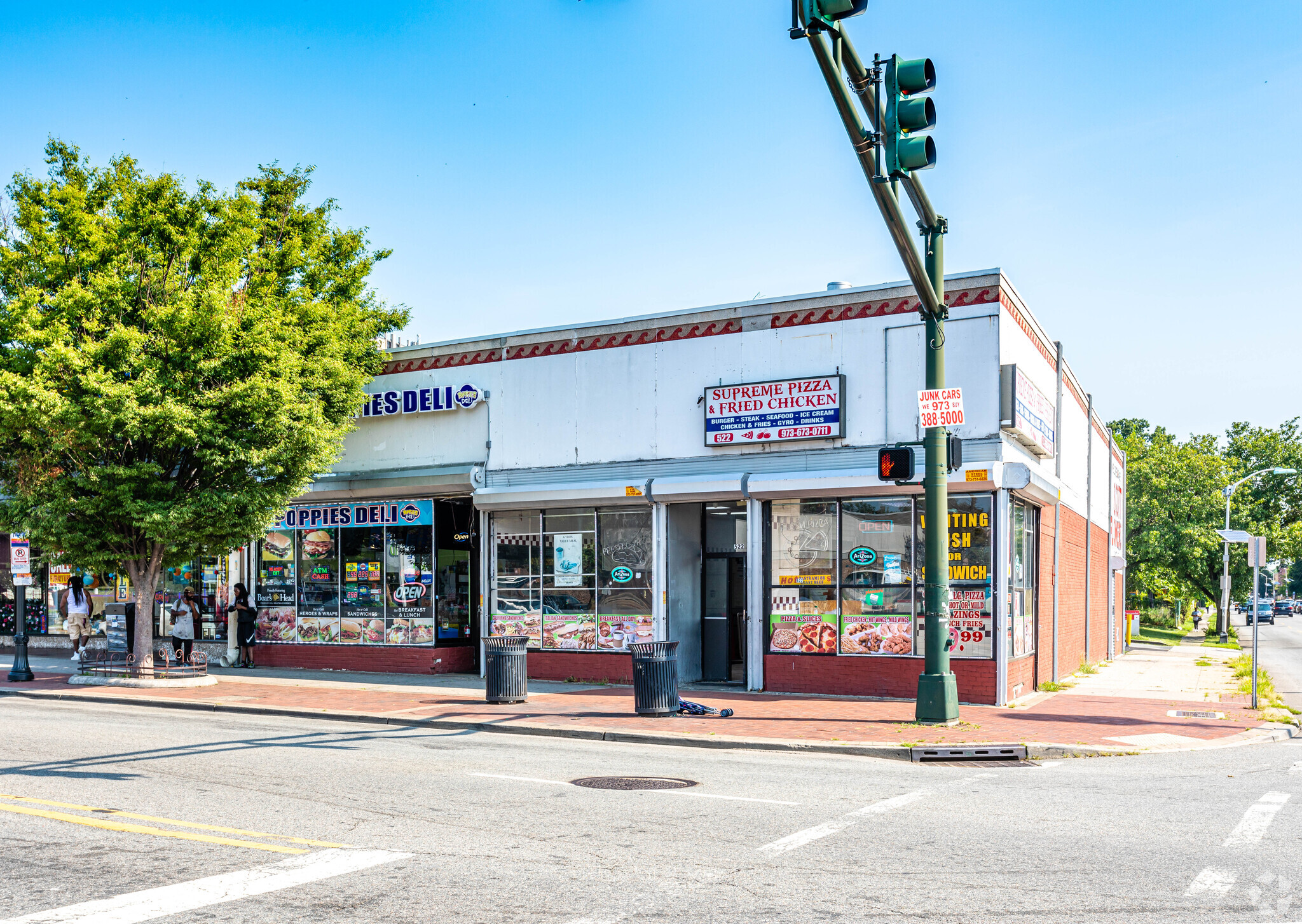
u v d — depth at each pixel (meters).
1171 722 15.27
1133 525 56.03
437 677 21.72
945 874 6.73
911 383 17.98
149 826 7.93
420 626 22.56
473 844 7.44
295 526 24.14
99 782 9.91
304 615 23.95
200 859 6.93
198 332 18.78
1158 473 56.03
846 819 8.53
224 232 20.55
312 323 21.56
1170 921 5.74
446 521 22.80
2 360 19.03
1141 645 42.50
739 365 19.36
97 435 18.45
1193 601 77.81
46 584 28.48
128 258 19.48
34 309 18.53
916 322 18.03
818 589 18.53
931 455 14.61
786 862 7.00
